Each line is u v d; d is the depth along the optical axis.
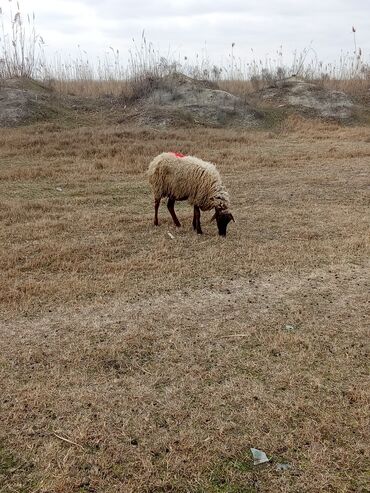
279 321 5.07
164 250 7.02
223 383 4.03
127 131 17.44
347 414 3.64
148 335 4.75
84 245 7.19
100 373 4.16
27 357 4.37
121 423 3.56
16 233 7.75
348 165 13.70
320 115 23.83
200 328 4.93
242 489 2.99
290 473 3.11
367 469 3.14
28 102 21.11
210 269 6.39
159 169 7.85
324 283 6.00
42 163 13.55
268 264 6.57
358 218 8.62
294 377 4.10
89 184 11.55
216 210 7.56
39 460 3.21
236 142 17.47
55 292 5.70
